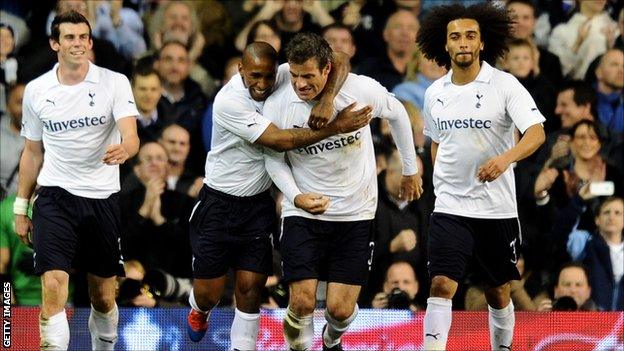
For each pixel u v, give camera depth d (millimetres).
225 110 14820
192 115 22641
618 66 23766
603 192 22828
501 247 15727
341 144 14773
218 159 15609
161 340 17891
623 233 22422
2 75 22734
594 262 22359
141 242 21656
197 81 22938
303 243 14977
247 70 14492
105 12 23125
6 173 22156
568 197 22812
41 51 23031
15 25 22953
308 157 14891
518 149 14523
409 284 21562
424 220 21922
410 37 23234
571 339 18250
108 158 14688
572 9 24312
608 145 23156
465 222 15461
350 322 15398
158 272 21125
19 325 17688
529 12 23875
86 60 15773
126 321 17859
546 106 23562
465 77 15375
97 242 16062
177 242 21750
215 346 17891
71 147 15703
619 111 23688
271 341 17953
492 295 16359
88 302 20797
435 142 16031
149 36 23297
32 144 16109
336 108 14664
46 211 15648
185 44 23109
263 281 15797
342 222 15078
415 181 15922
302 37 14195
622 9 24344
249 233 15664
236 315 15812
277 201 21797
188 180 22141
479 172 14312
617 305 22219
